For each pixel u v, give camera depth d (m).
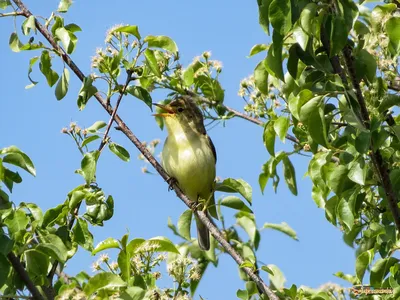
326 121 10.42
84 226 11.39
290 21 9.65
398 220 10.80
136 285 10.55
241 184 12.48
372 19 11.66
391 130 10.76
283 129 10.99
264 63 11.85
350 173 10.38
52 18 12.56
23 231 10.37
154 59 12.31
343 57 10.88
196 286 12.84
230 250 11.91
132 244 10.29
